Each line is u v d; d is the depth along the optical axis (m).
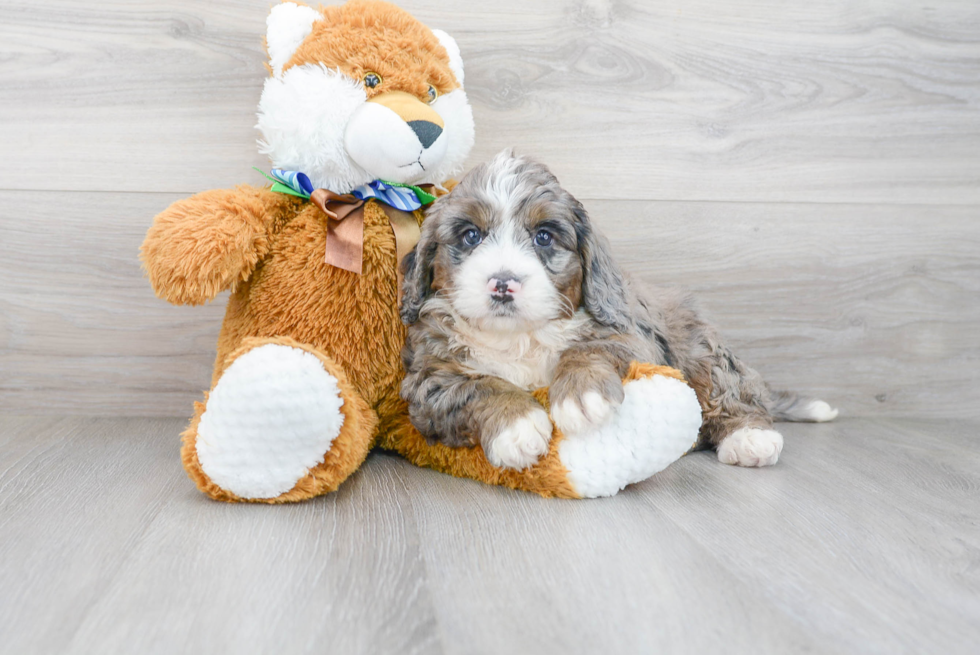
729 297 0.95
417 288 0.70
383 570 0.54
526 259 0.66
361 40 0.72
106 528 0.60
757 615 0.50
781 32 0.92
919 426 0.94
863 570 0.56
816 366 0.97
